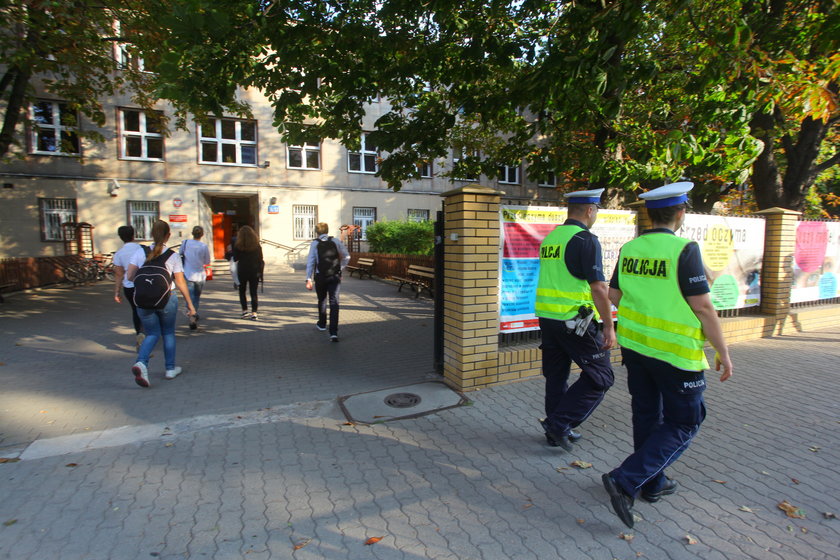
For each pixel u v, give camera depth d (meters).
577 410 3.30
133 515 2.70
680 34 6.75
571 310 3.24
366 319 8.95
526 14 6.34
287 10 5.00
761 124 8.35
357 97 6.13
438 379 5.02
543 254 3.48
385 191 22.62
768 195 8.93
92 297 12.10
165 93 4.62
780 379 5.03
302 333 7.64
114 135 18.17
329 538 2.50
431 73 6.56
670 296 2.53
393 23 5.66
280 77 5.39
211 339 7.21
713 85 5.33
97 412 4.24
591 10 5.00
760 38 6.42
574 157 7.07
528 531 2.55
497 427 3.85
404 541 2.47
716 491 2.91
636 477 2.47
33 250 17.50
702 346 2.53
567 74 4.70
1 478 3.09
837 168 11.84
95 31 9.34
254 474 3.14
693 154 5.49
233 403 4.44
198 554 2.38
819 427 3.84
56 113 17.47
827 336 6.97
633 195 9.27
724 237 6.47
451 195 4.62
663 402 2.63
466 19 5.84
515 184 25.41
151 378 5.23
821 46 4.94
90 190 18.02
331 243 7.03
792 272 7.25
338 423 3.96
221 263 19.55
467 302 4.52
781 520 2.62
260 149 20.34
